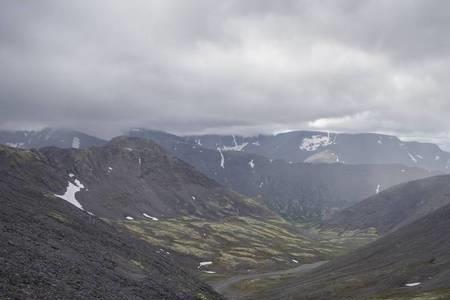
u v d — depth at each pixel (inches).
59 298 1892.2
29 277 1979.6
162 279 3629.4
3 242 2396.7
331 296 4884.4
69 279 2284.7
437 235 6240.2
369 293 4616.1
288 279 7249.0
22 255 2310.5
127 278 3011.8
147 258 4367.6
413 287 4407.0
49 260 2472.9
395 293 4296.3
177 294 3287.4
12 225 2952.8
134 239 5674.2
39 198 5152.6
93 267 2844.5
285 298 5339.6
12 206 3703.3
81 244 3422.7
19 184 5698.8
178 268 4891.7
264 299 5649.6
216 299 4047.7
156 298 2829.7
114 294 2415.1
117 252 3887.8
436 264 4950.8
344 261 7145.7
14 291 1721.2
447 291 3875.5
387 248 6801.2
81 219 4817.9
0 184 4923.7
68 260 2682.1
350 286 5088.6
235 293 6614.2
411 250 6063.0
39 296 1802.4
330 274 6304.1
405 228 7642.7
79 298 2023.9
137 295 2657.5
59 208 4985.2
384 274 5206.7
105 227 5241.1
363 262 6456.7
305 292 5403.5
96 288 2361.0
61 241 3191.4
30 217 3560.5
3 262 2011.6
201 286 4404.5
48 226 3516.2
